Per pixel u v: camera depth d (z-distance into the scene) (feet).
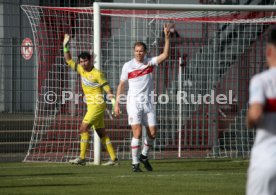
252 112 47.75
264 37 155.22
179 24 166.40
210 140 152.97
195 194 88.58
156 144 155.02
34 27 157.69
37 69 150.10
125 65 114.01
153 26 157.17
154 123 114.62
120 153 153.17
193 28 166.81
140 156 117.29
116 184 98.12
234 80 156.35
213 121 151.84
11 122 161.58
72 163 128.36
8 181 101.55
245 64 155.84
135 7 128.88
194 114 154.92
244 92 156.04
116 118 154.20
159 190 91.81
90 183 99.19
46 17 157.17
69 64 125.90
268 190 48.03
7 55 170.40
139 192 89.81
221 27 167.63
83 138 127.75
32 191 90.07
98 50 128.67
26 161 139.13
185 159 144.66
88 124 126.11
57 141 148.46
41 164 132.05
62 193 88.22
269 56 50.26
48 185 96.58
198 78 154.10
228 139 161.17
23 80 171.73
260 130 49.26
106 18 162.20
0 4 175.83
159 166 127.34
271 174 47.75
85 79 124.77
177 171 117.50
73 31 156.15
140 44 112.68
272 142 48.67
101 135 128.67
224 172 116.16
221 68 157.48
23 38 169.99
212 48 153.38
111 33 163.63
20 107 171.63
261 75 49.47
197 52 153.69
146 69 113.09
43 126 151.84
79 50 152.25
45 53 150.51
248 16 158.71
